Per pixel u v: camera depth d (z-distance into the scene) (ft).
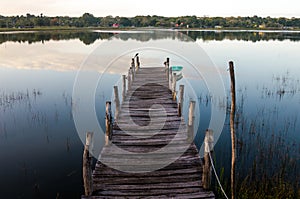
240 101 42.75
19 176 23.31
